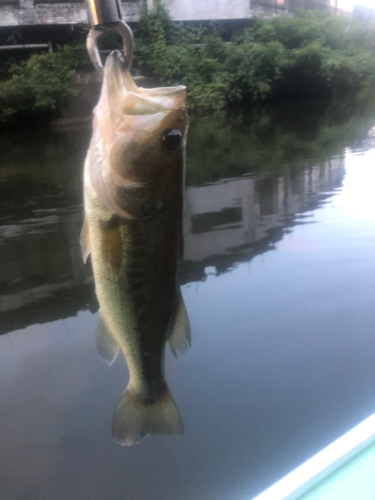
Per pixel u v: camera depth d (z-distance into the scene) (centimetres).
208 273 103
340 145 230
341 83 500
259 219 133
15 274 108
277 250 111
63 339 84
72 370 77
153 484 57
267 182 170
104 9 24
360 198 143
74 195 165
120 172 26
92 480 59
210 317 87
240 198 154
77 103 375
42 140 306
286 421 65
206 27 483
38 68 366
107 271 28
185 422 67
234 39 488
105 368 77
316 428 63
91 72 375
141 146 25
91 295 99
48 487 58
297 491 31
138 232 27
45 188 176
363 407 66
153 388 30
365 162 188
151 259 27
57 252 119
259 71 446
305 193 153
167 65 417
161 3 449
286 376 72
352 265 101
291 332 82
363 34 524
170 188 26
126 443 31
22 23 379
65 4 383
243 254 111
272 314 87
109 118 26
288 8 559
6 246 123
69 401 70
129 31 24
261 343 80
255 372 74
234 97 453
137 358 29
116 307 28
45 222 139
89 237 28
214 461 61
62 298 98
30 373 76
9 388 73
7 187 181
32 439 64
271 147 238
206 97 419
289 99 496
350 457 34
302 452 60
